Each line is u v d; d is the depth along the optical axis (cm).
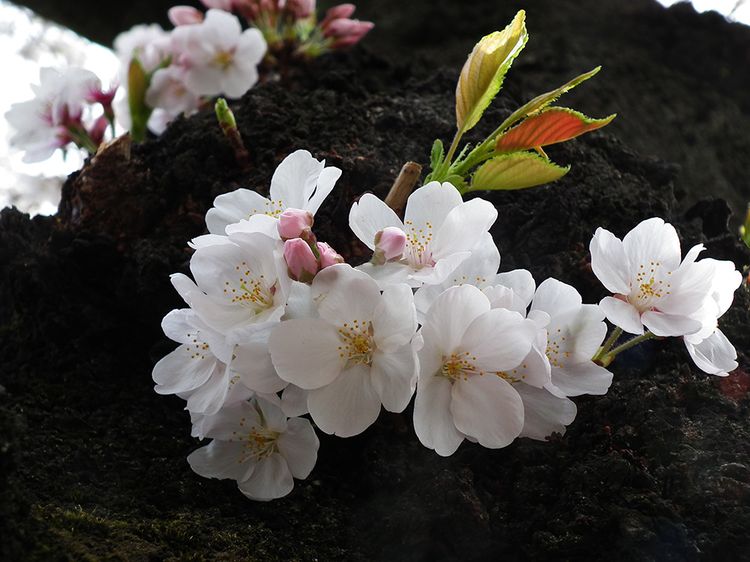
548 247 37
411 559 32
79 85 42
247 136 40
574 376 31
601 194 40
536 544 32
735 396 34
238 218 33
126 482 34
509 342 30
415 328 29
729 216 41
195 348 32
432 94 45
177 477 34
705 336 31
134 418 36
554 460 33
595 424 34
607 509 32
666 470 32
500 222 38
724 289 31
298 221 30
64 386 37
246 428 32
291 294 30
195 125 41
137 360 38
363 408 30
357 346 29
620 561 31
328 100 42
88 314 38
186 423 36
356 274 29
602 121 33
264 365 30
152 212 39
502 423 30
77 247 38
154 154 41
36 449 34
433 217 31
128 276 38
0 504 29
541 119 33
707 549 31
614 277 31
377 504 33
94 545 30
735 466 32
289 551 32
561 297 32
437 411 30
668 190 42
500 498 33
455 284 31
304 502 33
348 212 37
